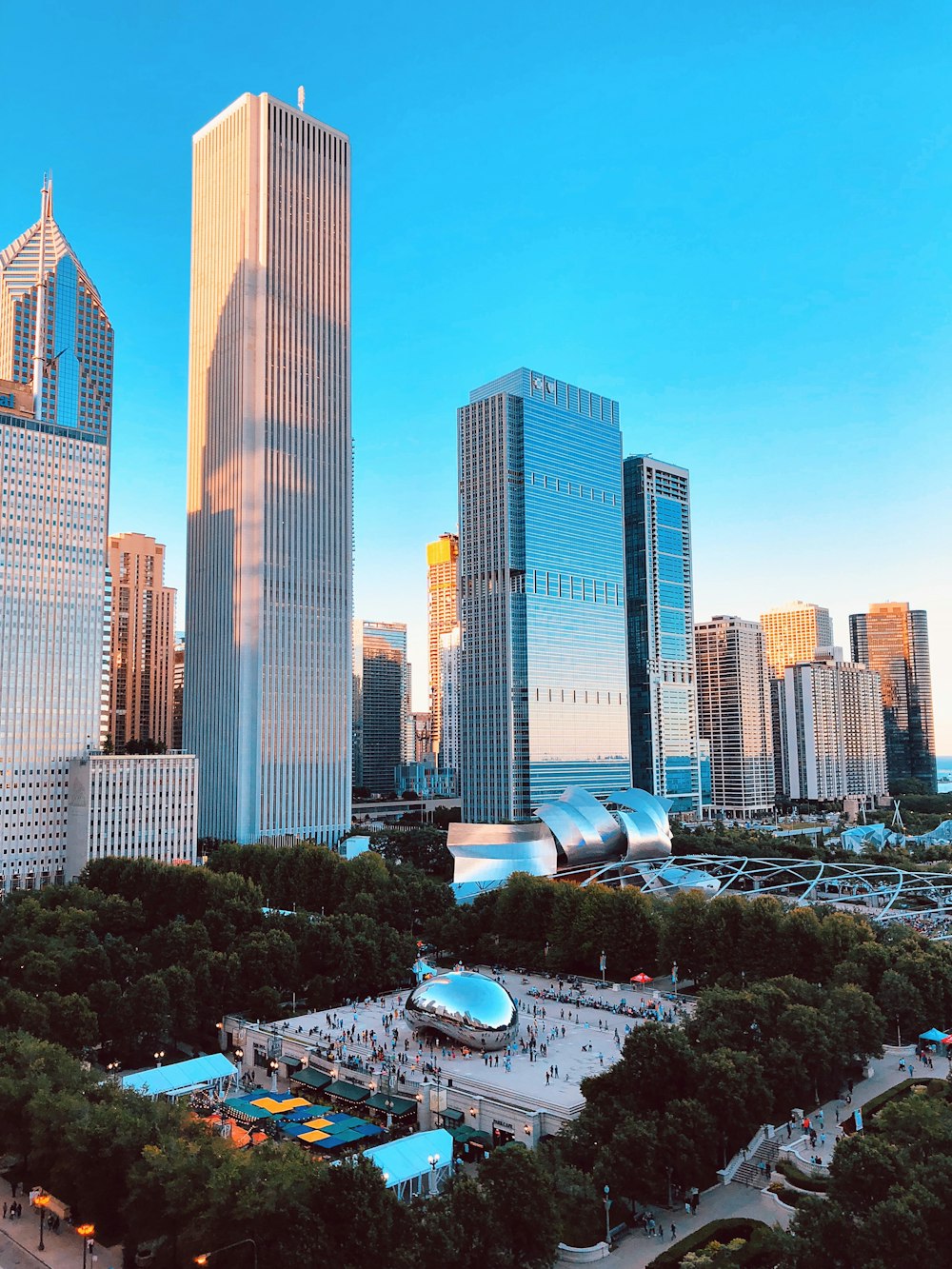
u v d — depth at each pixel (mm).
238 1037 167375
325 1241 87812
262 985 177000
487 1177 96375
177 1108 113188
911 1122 105188
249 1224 90312
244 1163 95938
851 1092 138875
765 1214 108500
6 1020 151000
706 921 188125
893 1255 84625
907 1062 151875
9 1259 100438
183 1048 171125
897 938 188375
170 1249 96000
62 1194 106938
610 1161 106500
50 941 182625
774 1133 124625
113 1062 154250
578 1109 123125
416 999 159375
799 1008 135625
